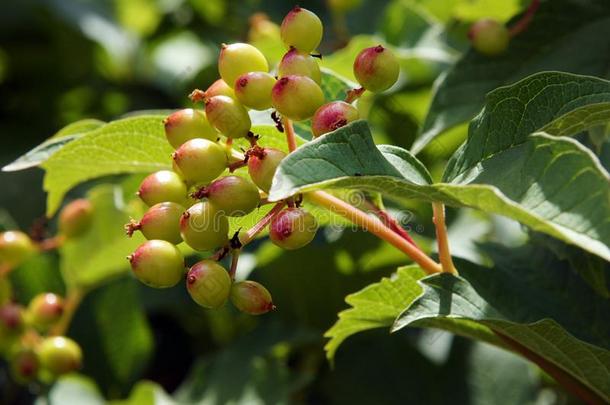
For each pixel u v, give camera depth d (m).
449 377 0.54
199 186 0.41
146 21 0.80
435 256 0.46
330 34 0.65
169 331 0.61
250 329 0.56
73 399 0.56
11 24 0.76
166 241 0.41
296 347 0.56
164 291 0.58
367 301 0.44
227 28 0.72
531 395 0.53
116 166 0.46
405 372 0.54
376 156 0.39
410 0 0.61
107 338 0.59
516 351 0.44
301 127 0.44
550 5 0.49
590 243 0.37
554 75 0.41
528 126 0.41
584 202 0.37
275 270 0.54
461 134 0.52
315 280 0.54
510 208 0.37
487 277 0.45
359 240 0.53
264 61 0.42
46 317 0.54
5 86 0.75
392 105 0.55
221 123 0.41
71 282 0.56
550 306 0.45
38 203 0.64
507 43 0.49
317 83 0.41
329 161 0.38
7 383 0.59
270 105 0.41
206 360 0.55
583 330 0.45
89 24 0.76
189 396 0.55
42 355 0.54
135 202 0.54
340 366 0.55
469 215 0.54
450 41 0.57
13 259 0.54
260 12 0.69
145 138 0.44
